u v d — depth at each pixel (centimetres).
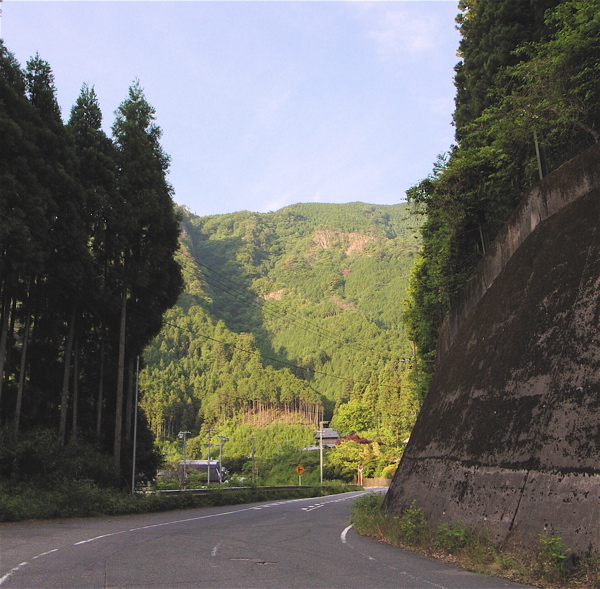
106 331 2972
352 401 11619
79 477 2322
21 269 2066
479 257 2300
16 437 2219
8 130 2061
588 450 841
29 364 2706
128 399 2925
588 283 1034
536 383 1030
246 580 751
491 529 946
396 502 1391
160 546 1124
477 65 2394
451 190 2197
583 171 1268
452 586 719
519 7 2236
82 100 2850
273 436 11106
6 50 2248
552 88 1551
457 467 1152
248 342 17512
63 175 2322
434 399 1520
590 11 1420
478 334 1416
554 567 738
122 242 2700
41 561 903
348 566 879
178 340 17938
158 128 3194
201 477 7788
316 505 3092
